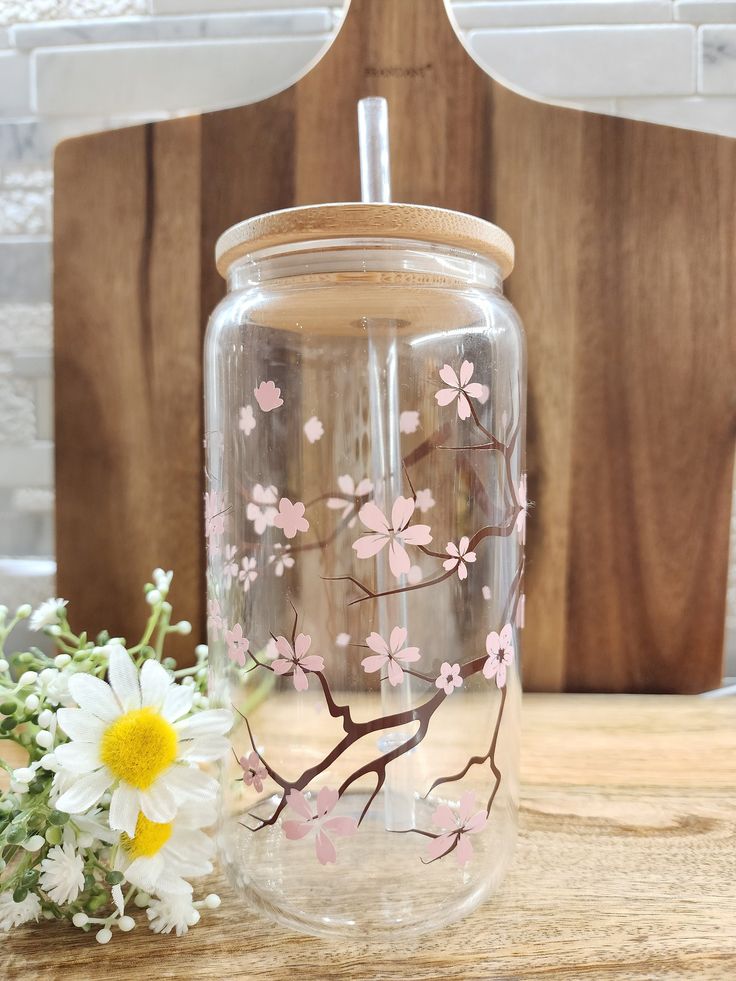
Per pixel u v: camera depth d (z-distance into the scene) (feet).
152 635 1.98
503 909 1.06
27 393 2.15
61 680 1.09
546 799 1.41
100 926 1.04
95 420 1.96
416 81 1.87
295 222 1.02
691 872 1.16
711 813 1.36
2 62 2.10
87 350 1.95
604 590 1.98
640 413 1.94
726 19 2.00
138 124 1.92
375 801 1.14
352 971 0.94
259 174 1.90
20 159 2.11
